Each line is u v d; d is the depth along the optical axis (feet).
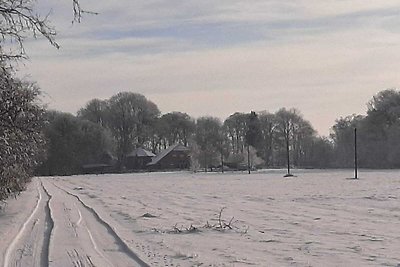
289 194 153.89
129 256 49.47
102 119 439.63
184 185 222.48
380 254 51.21
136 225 77.05
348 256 50.03
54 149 369.09
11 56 48.80
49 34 41.83
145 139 457.27
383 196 137.49
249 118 484.74
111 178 311.68
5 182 72.64
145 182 255.50
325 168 437.17
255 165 445.37
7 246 55.72
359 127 420.77
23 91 59.98
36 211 97.96
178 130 472.85
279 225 77.15
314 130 478.18
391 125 407.23
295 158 476.95
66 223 77.61
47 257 48.98
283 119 481.05
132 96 444.14
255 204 119.96
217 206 115.14
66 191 177.58
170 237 63.82
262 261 47.09
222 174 371.76
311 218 87.25
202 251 52.85
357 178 258.16
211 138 467.11
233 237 64.08
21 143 66.23
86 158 404.36
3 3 40.60
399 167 398.83
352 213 95.55
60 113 379.55
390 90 411.13
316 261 47.37
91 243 57.77
